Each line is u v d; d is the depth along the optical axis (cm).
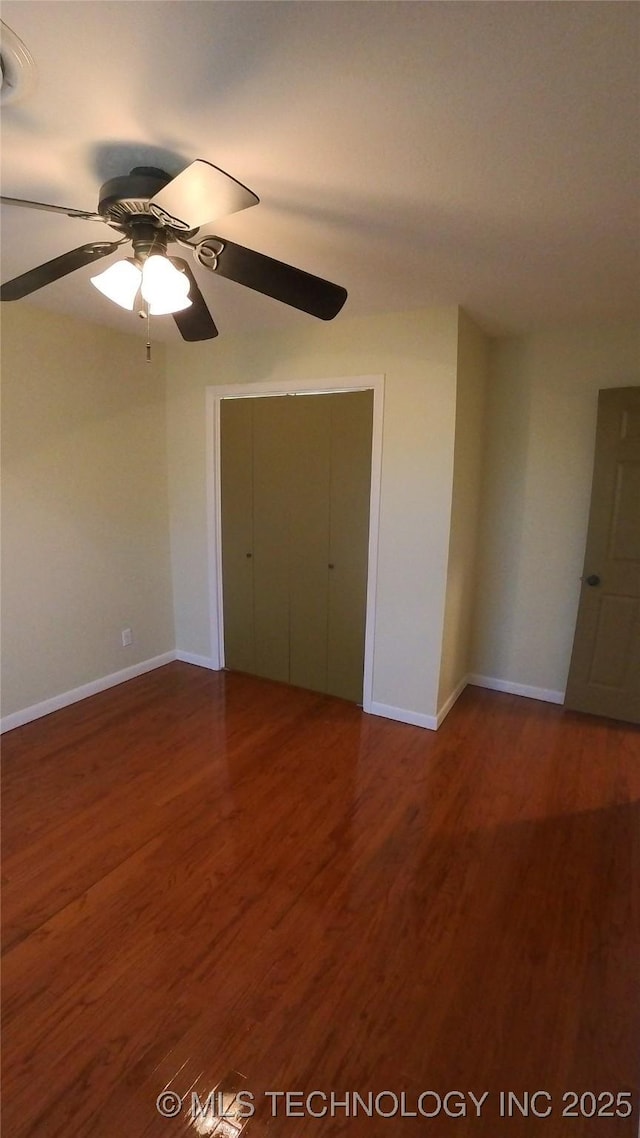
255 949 166
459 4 89
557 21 93
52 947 165
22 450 282
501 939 170
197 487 361
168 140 129
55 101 114
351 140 129
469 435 298
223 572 368
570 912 181
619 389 287
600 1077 133
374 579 304
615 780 257
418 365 271
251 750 279
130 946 166
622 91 109
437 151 132
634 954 165
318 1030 142
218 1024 143
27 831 216
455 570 301
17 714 296
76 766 262
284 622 349
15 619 289
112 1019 144
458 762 270
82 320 301
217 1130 121
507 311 268
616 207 159
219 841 212
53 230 180
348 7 90
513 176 143
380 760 271
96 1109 125
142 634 368
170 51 101
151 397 351
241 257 145
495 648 355
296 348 304
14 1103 125
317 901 184
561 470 317
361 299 249
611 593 307
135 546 354
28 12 93
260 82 108
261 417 330
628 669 310
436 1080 132
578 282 224
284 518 335
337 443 308
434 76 106
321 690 343
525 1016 146
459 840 215
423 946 167
